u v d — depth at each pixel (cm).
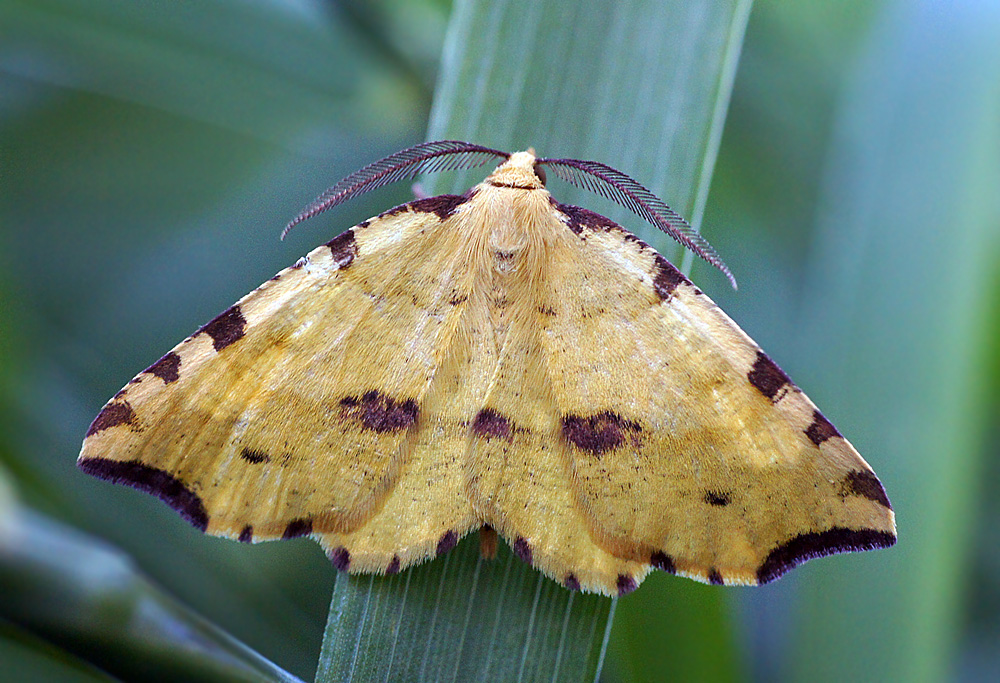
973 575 14
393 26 13
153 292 14
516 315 13
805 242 14
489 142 13
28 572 12
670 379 12
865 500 12
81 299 14
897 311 13
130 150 14
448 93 13
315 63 13
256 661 12
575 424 13
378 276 13
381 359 13
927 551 13
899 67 13
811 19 14
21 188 14
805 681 13
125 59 13
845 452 12
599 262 13
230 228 14
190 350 12
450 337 13
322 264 13
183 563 13
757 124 14
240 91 13
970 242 13
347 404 13
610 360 13
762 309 14
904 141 13
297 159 14
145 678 12
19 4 13
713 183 14
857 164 13
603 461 13
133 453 12
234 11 13
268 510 12
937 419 13
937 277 13
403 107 13
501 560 13
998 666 13
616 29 13
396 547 12
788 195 14
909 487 13
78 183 14
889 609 13
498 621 12
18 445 13
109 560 12
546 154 13
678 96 13
